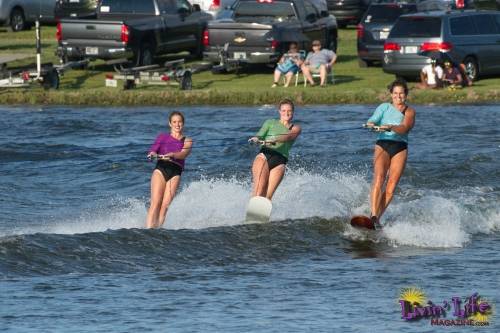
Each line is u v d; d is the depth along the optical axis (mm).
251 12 126688
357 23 164625
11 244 48750
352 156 77438
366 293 44781
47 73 112375
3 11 157500
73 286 44969
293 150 79375
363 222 53781
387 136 54969
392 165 55188
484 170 71938
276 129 56125
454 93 106812
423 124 90938
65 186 69500
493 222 59062
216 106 106000
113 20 126688
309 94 106625
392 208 59562
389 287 45844
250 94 107250
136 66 123688
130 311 41531
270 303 43031
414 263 50281
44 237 50156
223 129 90250
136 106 106812
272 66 129125
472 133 86750
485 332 39750
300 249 52688
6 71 112750
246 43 121188
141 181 71125
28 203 64062
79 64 119625
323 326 40031
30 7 160375
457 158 75562
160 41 126188
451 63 111250
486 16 118938
